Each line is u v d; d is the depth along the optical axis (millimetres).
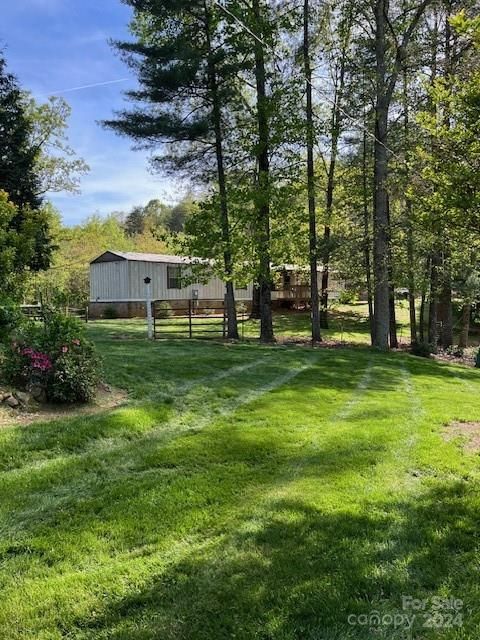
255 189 12414
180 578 2475
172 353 9328
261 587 2385
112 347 9758
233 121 13281
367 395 6949
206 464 4016
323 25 14055
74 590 2385
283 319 22656
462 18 4617
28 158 17750
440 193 4879
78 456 4082
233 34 12070
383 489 3535
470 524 3010
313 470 3906
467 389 8273
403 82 13328
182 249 12812
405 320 23688
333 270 16688
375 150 13477
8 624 2160
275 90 12727
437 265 14117
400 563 2574
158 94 12508
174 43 11953
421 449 4445
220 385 6793
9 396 5047
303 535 2865
